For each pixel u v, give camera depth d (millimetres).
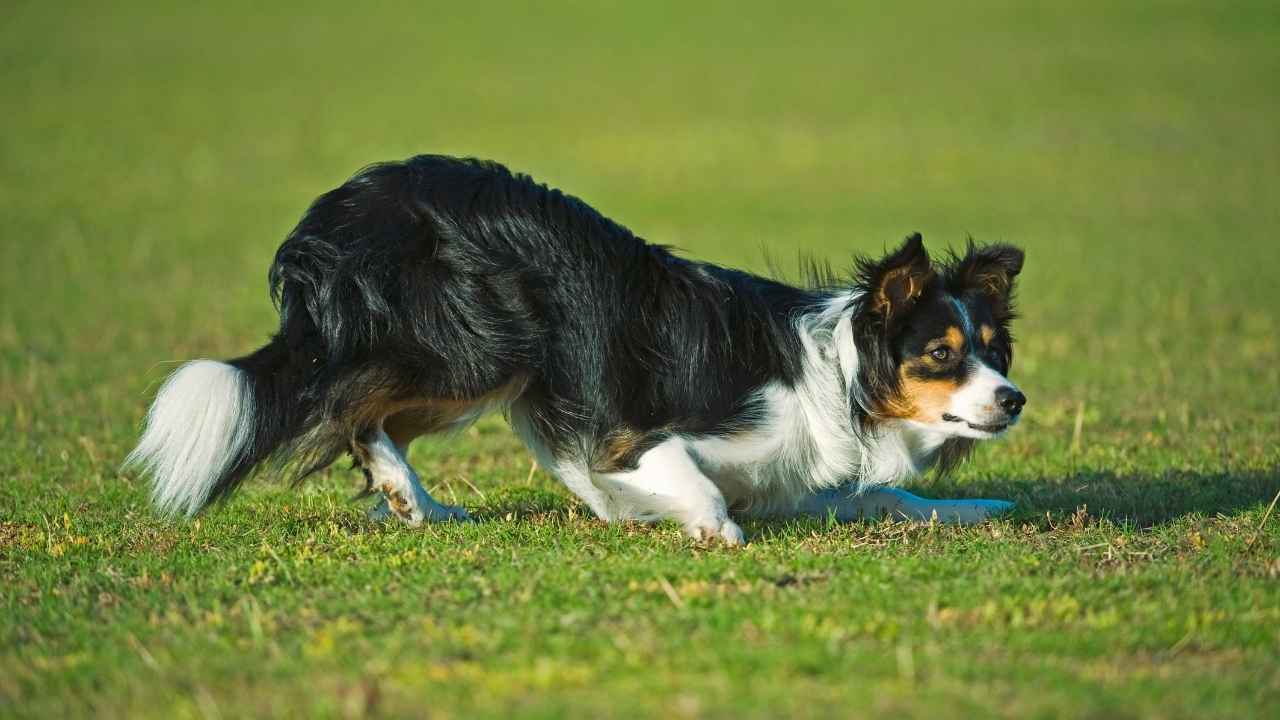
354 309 9172
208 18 63938
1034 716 6090
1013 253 10086
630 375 9680
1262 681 6574
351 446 9406
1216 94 43844
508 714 6066
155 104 43375
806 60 53406
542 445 10008
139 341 17641
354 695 6137
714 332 9805
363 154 35938
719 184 33062
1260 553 8852
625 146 38000
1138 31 55750
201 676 6555
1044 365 16625
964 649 6988
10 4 65500
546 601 7625
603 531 9547
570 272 9586
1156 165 34656
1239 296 20969
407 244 9297
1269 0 60969
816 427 10031
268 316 19641
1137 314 19734
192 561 8594
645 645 6906
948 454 10609
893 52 54500
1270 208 29516
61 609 7602
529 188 9758
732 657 6715
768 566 8375
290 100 44625
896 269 9719
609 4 69688
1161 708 6203
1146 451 12422
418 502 9539
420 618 7379
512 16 66625
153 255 24406
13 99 43406
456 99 45500
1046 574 8328
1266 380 15523
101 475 11312
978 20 61156
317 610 7586
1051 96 44375
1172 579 8203
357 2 69500
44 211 28562
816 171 34781
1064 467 11938
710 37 60344
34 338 17578
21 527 9586
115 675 6605
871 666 6648
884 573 8203
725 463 9875
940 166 35219
